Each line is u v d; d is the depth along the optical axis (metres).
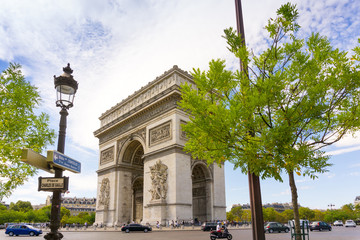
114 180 90.62
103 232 68.69
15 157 18.67
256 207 13.84
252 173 14.56
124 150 92.56
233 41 15.49
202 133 15.14
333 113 15.94
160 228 65.38
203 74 15.59
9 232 68.94
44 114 21.91
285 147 14.11
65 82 15.62
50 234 13.37
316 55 15.30
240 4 16.56
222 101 15.76
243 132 14.98
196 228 68.06
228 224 91.81
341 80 14.54
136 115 87.88
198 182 82.06
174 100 75.31
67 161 15.27
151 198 72.94
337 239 40.22
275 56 15.59
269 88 14.15
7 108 19.80
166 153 73.44
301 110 15.03
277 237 48.25
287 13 15.46
